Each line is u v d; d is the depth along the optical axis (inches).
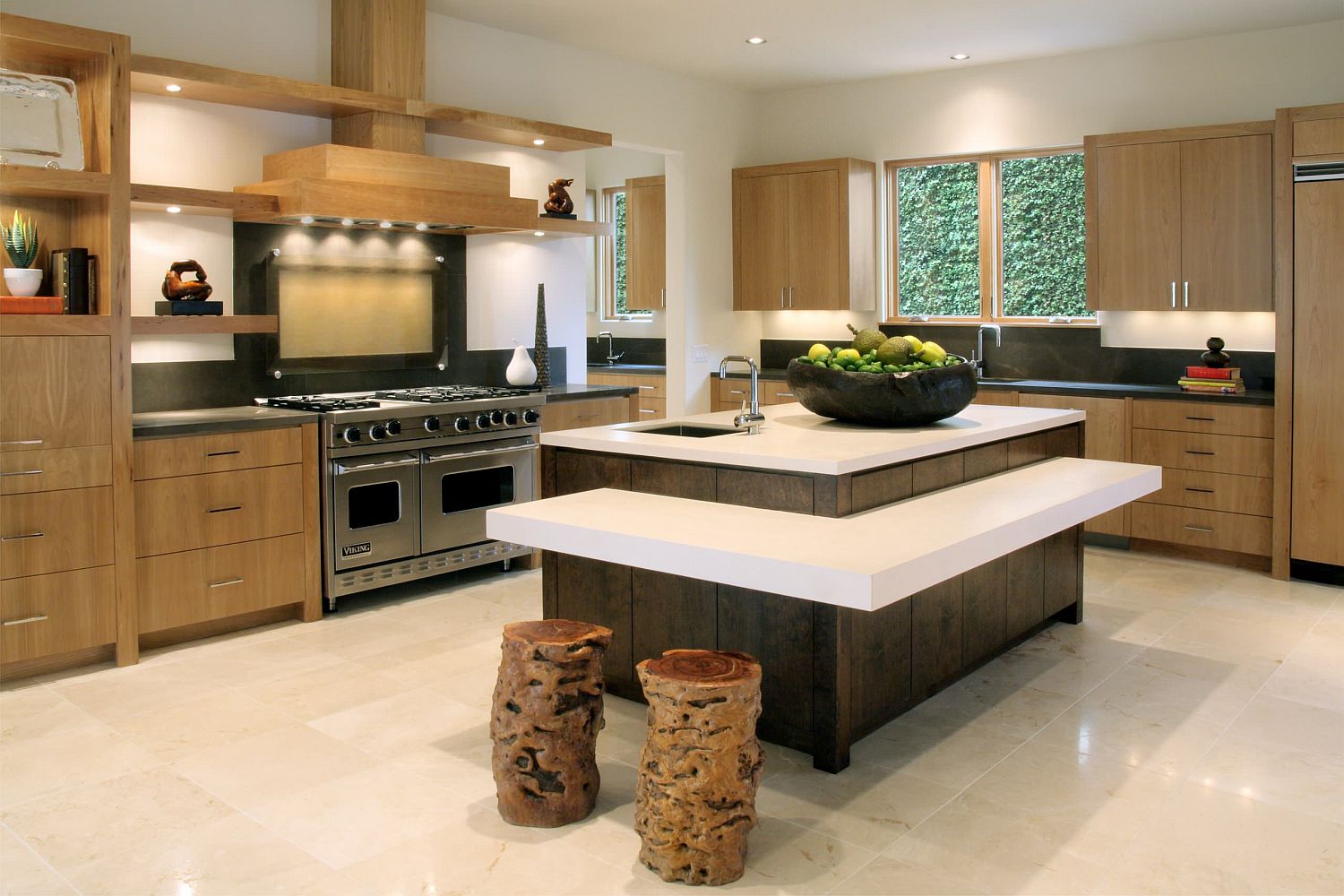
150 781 123.3
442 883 101.0
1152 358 254.2
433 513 203.3
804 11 219.3
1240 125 224.8
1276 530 215.6
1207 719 142.8
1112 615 192.2
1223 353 242.4
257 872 103.0
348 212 183.8
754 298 300.0
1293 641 176.2
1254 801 118.5
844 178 279.7
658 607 144.0
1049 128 262.5
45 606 154.3
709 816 99.9
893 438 145.9
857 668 130.3
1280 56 232.8
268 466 178.2
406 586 213.0
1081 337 264.5
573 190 253.3
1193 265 233.0
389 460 194.1
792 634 130.1
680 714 99.4
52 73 163.3
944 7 217.0
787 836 110.7
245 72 182.1
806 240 288.7
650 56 259.3
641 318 357.4
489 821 114.0
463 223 203.3
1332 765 127.9
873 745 134.8
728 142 298.8
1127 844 108.7
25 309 152.4
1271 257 223.3
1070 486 149.3
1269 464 218.2
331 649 172.2
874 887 100.4
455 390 222.4
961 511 130.4
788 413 181.2
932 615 144.6
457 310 232.4
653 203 336.2
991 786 122.6
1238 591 207.6
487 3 211.2
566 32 235.3
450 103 223.0
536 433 220.5
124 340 158.9
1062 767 127.9
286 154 191.8
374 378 218.7
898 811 116.4
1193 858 105.7
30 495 151.5
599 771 126.2
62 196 163.2
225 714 144.1
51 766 127.3
